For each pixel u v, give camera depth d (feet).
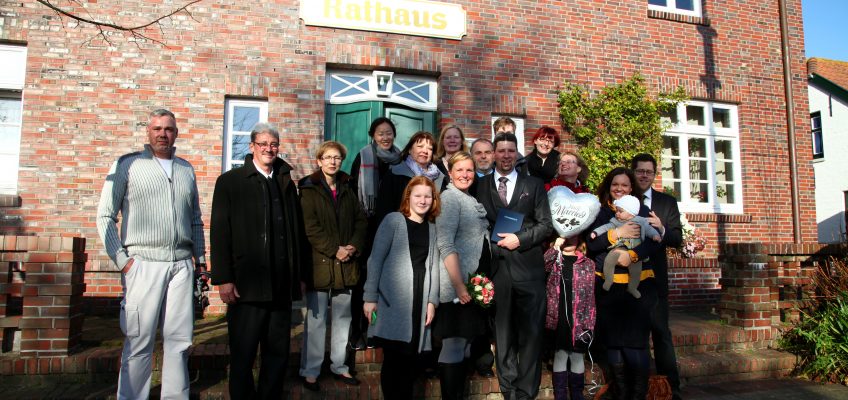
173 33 20.68
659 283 14.24
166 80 20.51
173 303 11.68
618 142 24.43
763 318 18.04
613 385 13.74
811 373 16.72
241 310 11.50
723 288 19.13
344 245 13.08
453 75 23.25
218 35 21.02
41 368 12.94
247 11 21.30
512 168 13.30
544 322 12.48
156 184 11.64
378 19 22.43
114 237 11.27
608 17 25.49
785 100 27.50
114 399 12.34
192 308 12.04
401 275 11.28
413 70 22.95
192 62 20.75
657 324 14.15
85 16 20.04
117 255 11.16
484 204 13.07
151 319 11.41
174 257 11.73
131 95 20.21
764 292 18.11
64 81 19.76
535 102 24.18
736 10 27.45
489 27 23.86
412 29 22.77
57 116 19.63
